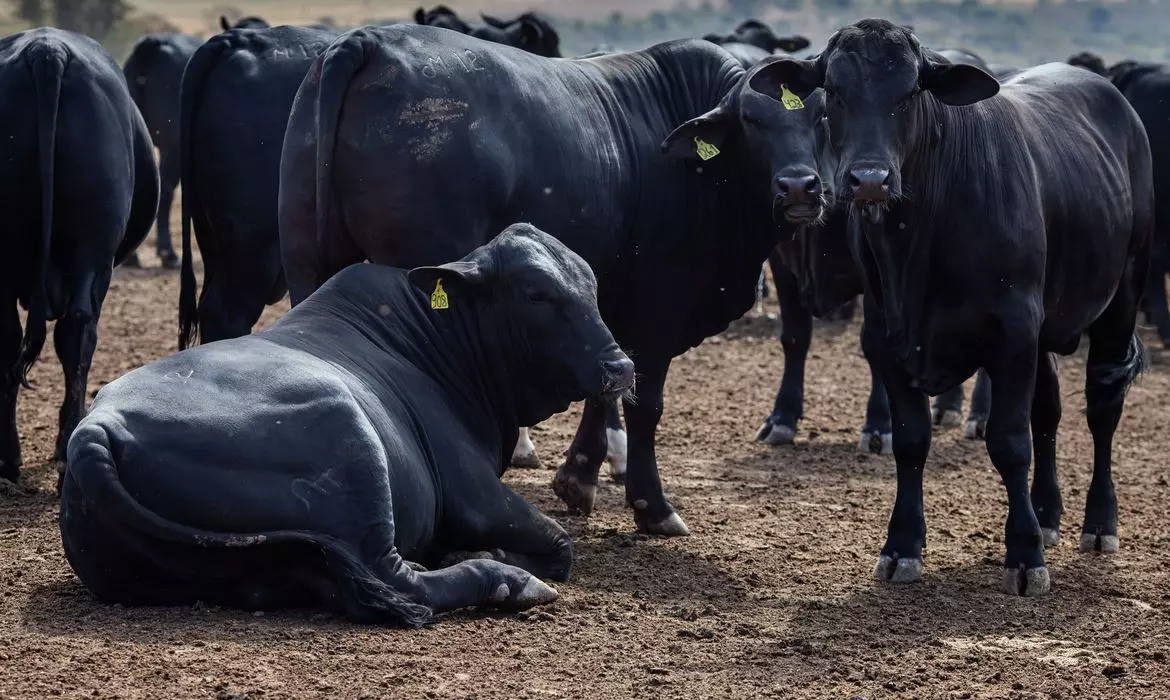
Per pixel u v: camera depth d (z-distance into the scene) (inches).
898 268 423.8
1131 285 510.9
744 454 625.9
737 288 510.9
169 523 350.9
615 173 466.0
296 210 434.9
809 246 627.2
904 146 400.2
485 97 428.1
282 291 576.4
